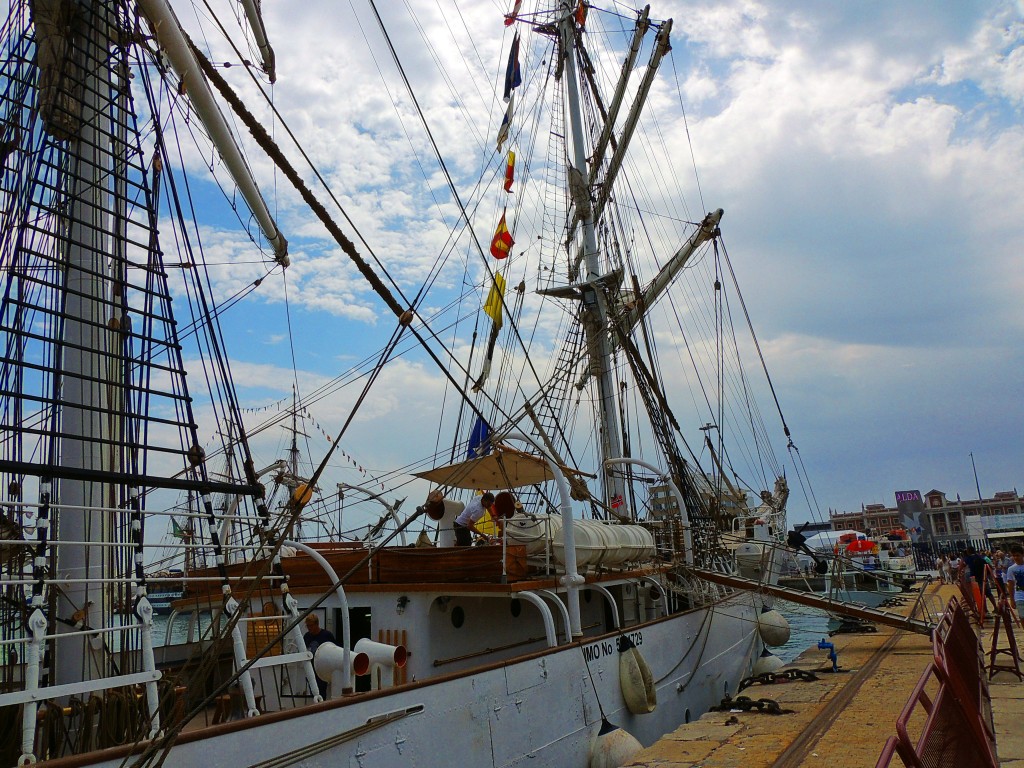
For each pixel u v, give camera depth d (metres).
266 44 11.77
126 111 9.99
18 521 8.20
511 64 27.98
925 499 130.50
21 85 9.56
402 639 11.45
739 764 8.80
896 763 8.29
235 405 9.34
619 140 29.02
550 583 11.76
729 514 31.16
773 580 28.36
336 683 9.02
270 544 7.94
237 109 8.75
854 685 13.02
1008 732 8.40
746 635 20.17
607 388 26.70
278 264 12.40
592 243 28.12
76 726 7.12
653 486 23.56
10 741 6.42
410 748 7.87
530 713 9.78
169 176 10.50
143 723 6.63
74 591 8.00
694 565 18.88
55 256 9.05
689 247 26.67
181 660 12.01
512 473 14.58
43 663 7.91
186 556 11.36
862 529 143.62
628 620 16.08
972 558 18.52
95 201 9.30
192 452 8.69
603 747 10.63
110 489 8.51
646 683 12.48
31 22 9.75
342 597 8.43
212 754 6.06
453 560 11.63
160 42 8.93
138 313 8.81
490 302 19.23
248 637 11.84
